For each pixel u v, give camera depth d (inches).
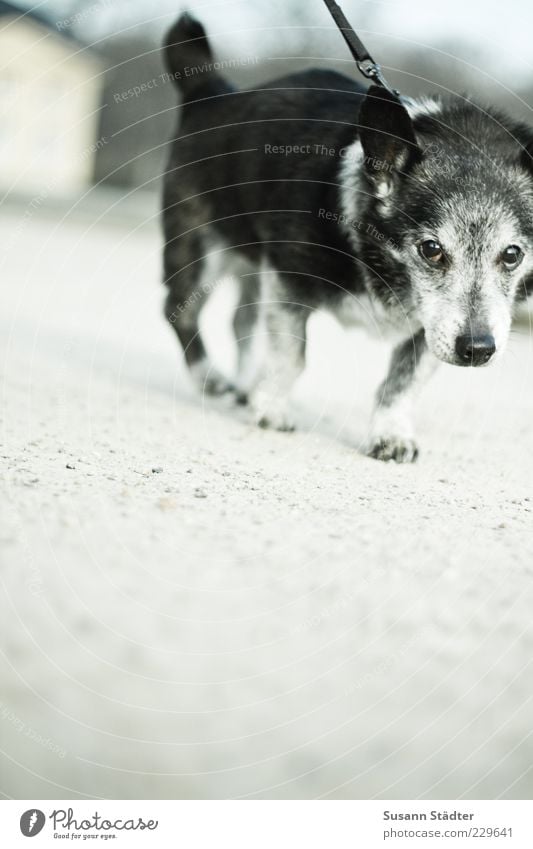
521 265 61.0
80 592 48.3
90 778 39.4
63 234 198.8
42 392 68.6
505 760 42.2
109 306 107.3
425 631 48.2
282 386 65.6
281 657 46.8
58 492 54.0
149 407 68.1
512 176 61.0
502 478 61.1
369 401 74.6
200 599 48.6
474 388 81.0
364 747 42.5
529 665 47.1
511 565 51.9
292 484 57.7
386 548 52.3
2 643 46.3
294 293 64.1
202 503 54.6
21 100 326.6
